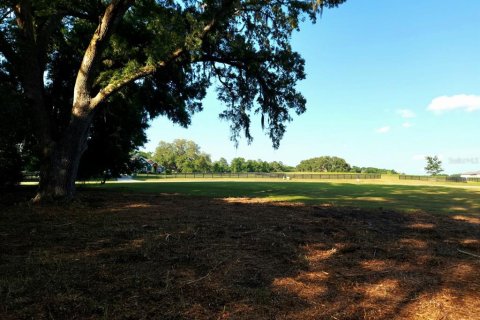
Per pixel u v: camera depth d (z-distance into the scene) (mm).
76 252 5230
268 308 3383
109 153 21516
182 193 18328
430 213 11242
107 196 14836
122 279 4020
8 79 14906
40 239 6133
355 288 3986
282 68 16281
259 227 7371
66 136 12742
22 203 11664
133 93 18922
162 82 18625
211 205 11688
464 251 5879
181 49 13023
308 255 5316
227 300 3527
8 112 11336
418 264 5035
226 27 15336
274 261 4930
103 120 20562
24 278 4004
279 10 14391
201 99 20312
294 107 17250
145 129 24344
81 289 3695
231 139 19047
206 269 4469
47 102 18188
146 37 16062
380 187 29156
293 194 19094
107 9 12320
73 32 18188
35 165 22094
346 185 31938
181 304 3395
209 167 111375
